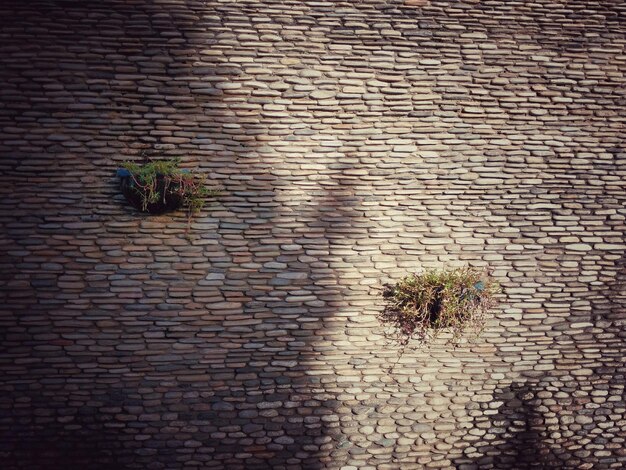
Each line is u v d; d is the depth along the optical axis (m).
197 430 4.42
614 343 4.75
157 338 4.32
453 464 4.71
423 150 4.48
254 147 4.34
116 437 4.35
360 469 4.61
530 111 4.55
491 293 4.54
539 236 4.63
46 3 4.05
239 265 4.37
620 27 4.54
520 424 4.72
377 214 4.47
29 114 4.12
